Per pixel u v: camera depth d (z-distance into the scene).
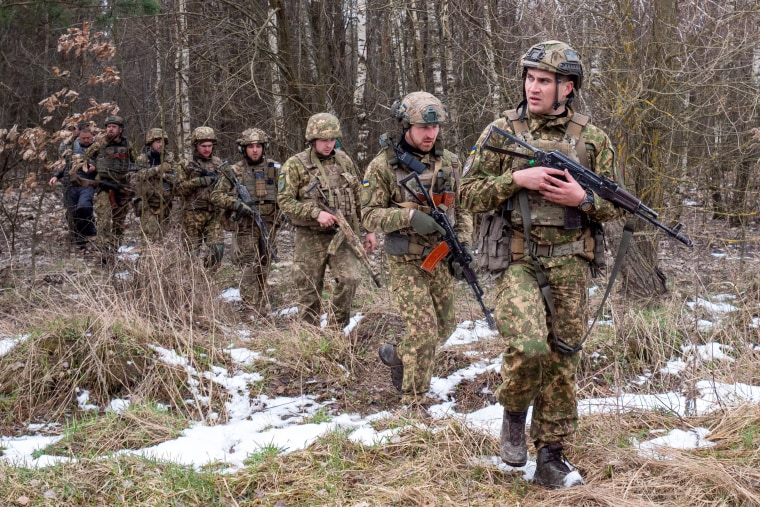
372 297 7.35
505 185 3.36
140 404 4.81
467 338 6.26
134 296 6.25
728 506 3.34
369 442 4.12
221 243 8.41
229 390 5.20
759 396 4.59
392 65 14.99
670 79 8.15
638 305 6.54
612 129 8.12
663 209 8.00
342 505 3.48
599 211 3.36
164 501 3.55
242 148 7.69
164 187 8.72
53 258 8.75
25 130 7.80
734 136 9.38
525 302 3.37
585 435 4.08
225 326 6.25
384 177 4.66
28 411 4.87
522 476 3.73
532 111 3.44
